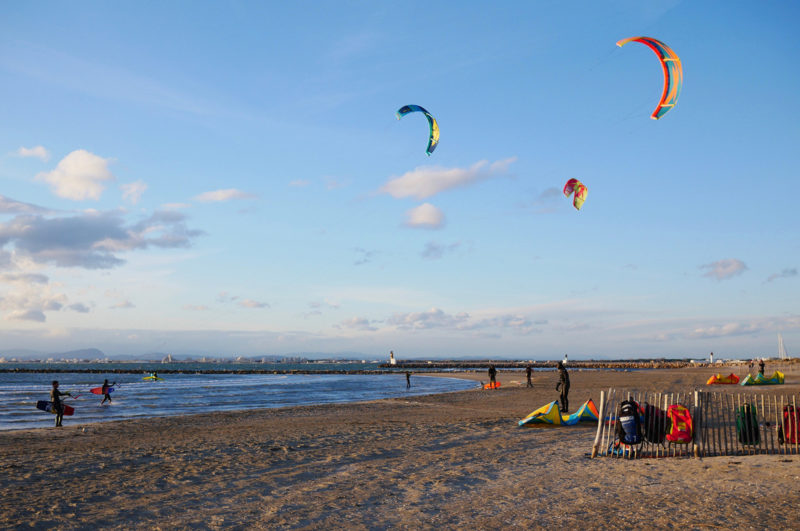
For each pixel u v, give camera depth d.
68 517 7.23
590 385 44.28
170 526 6.78
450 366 189.50
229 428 18.62
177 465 11.16
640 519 6.73
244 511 7.47
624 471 9.70
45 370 139.00
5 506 7.83
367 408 26.75
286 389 52.84
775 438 13.14
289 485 9.16
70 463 11.45
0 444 14.74
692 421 10.90
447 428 17.20
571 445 13.15
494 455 11.94
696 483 8.56
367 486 8.98
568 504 7.54
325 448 13.38
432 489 8.69
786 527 6.31
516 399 30.94
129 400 36.28
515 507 7.46
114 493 8.64
